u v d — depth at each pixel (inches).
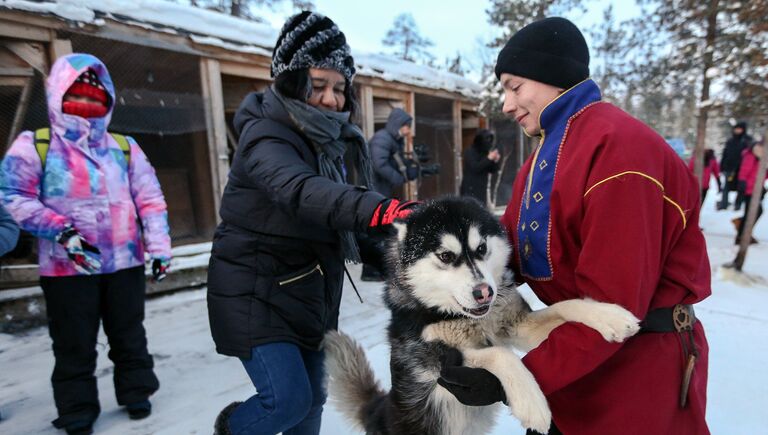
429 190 351.6
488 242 62.1
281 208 64.0
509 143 416.2
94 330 100.8
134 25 172.4
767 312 158.7
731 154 426.9
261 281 68.7
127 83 185.2
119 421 105.2
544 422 44.9
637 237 44.2
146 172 109.2
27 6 147.5
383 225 57.4
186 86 201.2
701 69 305.0
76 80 95.0
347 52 71.7
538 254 56.8
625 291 44.4
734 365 120.6
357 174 85.5
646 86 382.3
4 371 129.6
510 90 58.0
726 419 96.6
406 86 304.8
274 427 64.9
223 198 72.9
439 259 61.2
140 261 107.3
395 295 67.7
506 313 63.4
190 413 108.3
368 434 73.6
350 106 81.7
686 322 50.8
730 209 446.6
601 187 45.8
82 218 96.1
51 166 93.3
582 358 45.7
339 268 78.6
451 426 63.6
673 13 297.4
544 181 54.6
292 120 67.6
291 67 66.1
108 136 105.0
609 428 50.4
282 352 67.4
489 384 48.7
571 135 52.4
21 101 156.7
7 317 156.8
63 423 98.0
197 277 202.5
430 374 61.7
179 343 148.4
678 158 50.8
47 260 94.3
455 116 362.0
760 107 220.8
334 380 77.2
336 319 84.0
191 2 512.4
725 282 195.6
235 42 208.7
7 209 88.1
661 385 49.3
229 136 252.7
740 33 238.4
